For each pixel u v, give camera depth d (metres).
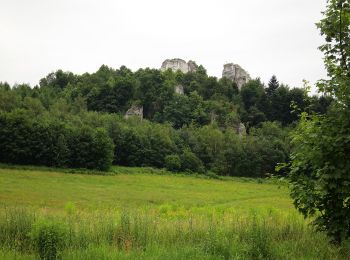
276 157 112.25
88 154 91.38
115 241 10.02
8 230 10.33
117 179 78.31
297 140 9.76
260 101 169.25
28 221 10.89
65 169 86.12
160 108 167.38
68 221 11.70
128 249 9.16
